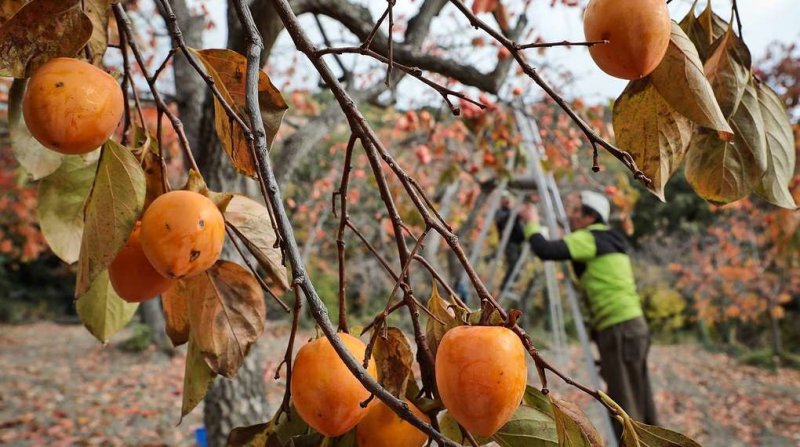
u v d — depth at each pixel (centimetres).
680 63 85
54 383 941
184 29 362
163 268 80
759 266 1214
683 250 1442
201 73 93
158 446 677
